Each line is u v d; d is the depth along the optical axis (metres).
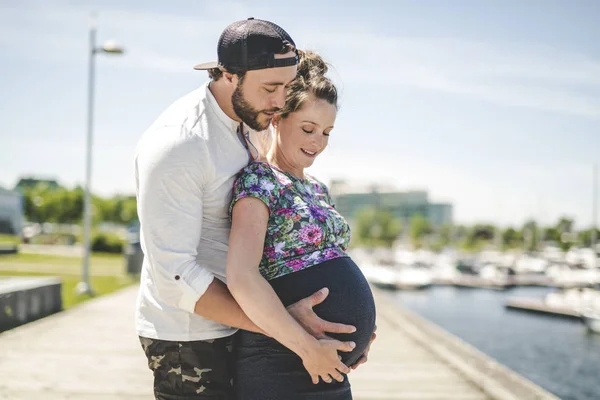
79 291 13.20
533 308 33.34
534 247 93.50
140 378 5.38
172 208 1.73
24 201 65.25
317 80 1.96
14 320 8.09
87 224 13.80
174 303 1.77
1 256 28.22
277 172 1.91
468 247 105.25
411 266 63.47
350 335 1.88
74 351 6.54
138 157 1.84
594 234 51.28
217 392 1.87
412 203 158.38
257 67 1.73
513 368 19.58
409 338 8.39
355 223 123.75
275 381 1.83
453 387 5.45
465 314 35.00
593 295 33.31
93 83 14.52
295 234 1.87
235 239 1.75
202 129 1.79
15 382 5.11
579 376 18.27
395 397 5.07
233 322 1.75
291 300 1.84
